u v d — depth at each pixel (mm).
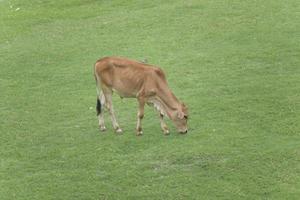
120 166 47250
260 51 69000
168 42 73812
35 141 52219
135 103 58750
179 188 44000
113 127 53250
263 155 47219
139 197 43250
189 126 52719
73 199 43500
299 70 63250
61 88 63594
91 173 46625
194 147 48969
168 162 47344
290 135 50125
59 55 73000
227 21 78562
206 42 72875
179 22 79688
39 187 45250
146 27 79188
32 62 71562
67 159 48875
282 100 56312
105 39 76688
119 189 44344
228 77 62969
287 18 77688
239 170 45656
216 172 45625
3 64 71562
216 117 54094
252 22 77438
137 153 48875
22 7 92688
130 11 86062
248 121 52938
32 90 63594
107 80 51125
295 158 46562
